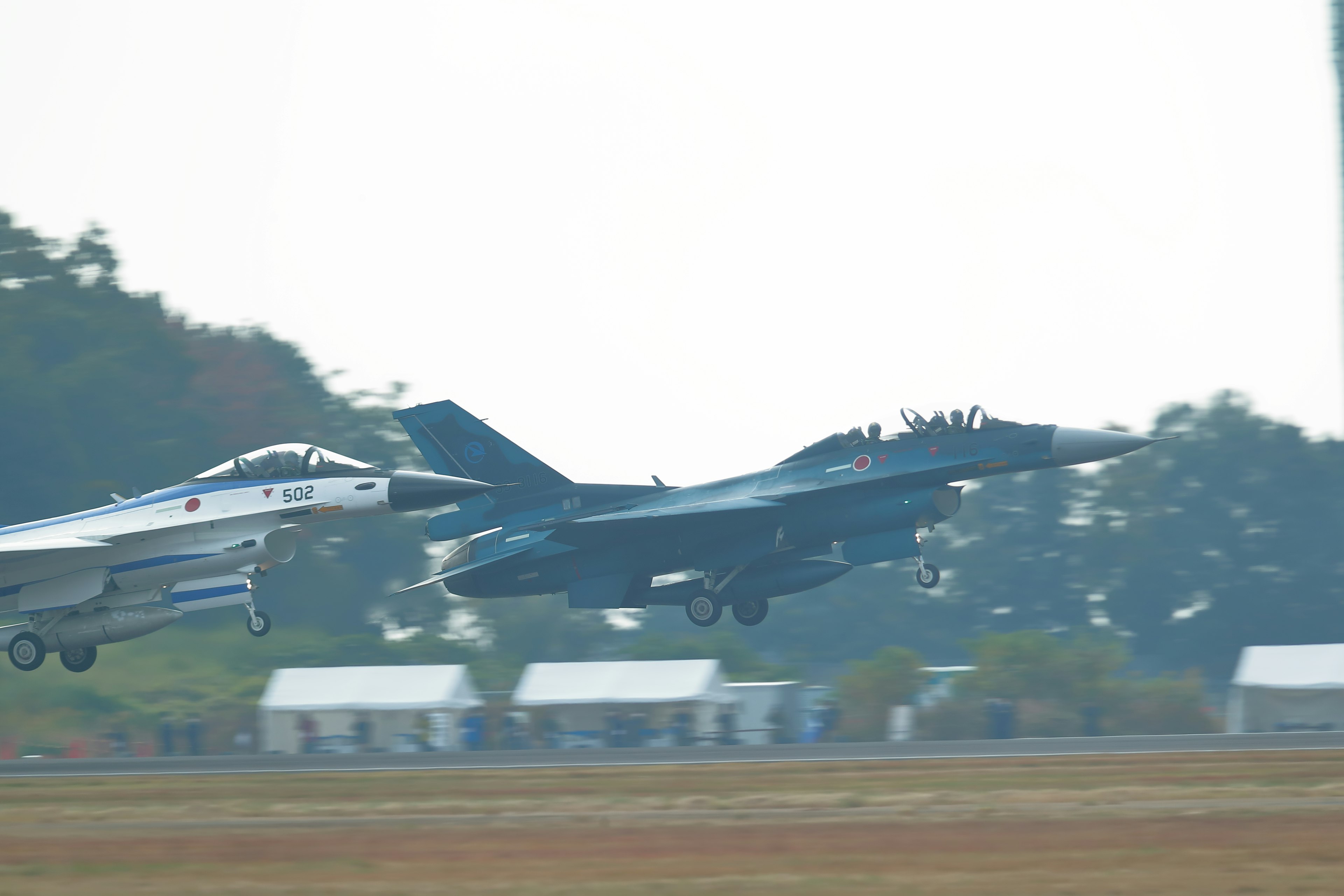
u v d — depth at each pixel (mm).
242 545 92438
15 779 76062
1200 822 49875
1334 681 107188
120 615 93312
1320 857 43469
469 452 116062
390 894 40625
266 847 49031
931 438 99750
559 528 106375
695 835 49281
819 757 77312
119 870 45219
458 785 66062
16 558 90500
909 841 47375
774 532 102375
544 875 42938
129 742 119188
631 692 109312
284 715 107562
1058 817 51812
